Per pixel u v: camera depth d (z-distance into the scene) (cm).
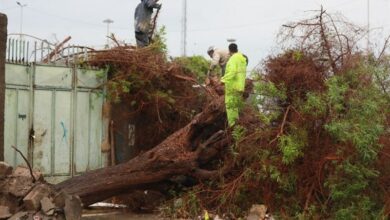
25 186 1056
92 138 1491
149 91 1523
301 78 1173
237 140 1180
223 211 1195
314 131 1123
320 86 1160
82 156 1472
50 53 1459
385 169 1080
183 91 1567
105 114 1500
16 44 1347
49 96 1407
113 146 1515
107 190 1197
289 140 1096
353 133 1019
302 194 1124
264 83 1172
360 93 1080
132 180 1216
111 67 1506
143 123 1580
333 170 1084
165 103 1528
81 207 1070
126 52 1503
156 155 1243
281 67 1201
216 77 1556
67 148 1442
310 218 1080
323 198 1109
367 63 1150
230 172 1229
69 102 1447
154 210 1380
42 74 1392
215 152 1270
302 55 1190
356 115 1052
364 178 1055
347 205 1052
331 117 1091
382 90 1116
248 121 1209
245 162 1198
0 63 1142
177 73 1553
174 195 1298
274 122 1178
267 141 1157
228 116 1233
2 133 1152
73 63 1460
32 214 1020
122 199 1415
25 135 1359
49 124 1406
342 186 1052
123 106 1541
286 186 1124
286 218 1109
